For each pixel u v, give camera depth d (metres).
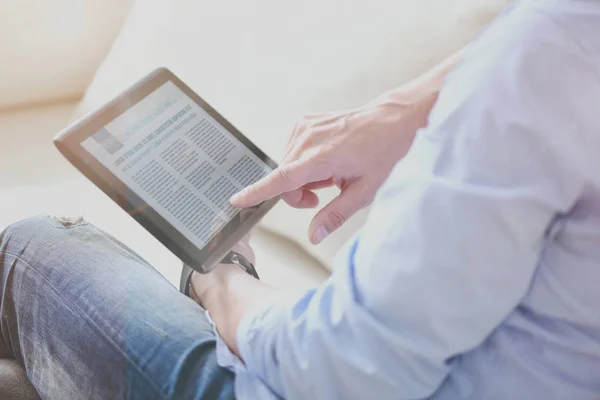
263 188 0.63
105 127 0.63
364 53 0.83
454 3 0.80
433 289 0.43
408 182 0.45
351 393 0.48
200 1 0.98
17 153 1.02
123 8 1.18
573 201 0.43
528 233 0.42
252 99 0.88
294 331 0.50
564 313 0.46
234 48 0.92
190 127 0.68
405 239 0.44
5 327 0.73
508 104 0.42
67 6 1.12
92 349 0.62
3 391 0.72
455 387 0.49
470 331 0.45
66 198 0.93
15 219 0.89
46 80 1.15
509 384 0.48
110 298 0.64
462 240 0.42
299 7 0.90
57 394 0.66
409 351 0.45
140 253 0.83
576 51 0.41
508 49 0.43
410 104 0.69
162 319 0.62
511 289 0.44
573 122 0.41
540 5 0.43
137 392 0.58
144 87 0.68
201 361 0.58
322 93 0.83
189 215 0.62
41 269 0.68
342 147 0.67
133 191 0.61
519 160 0.42
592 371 0.47
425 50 0.79
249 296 0.62
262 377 0.54
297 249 0.86
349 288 0.47
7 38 1.09
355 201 0.68
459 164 0.43
